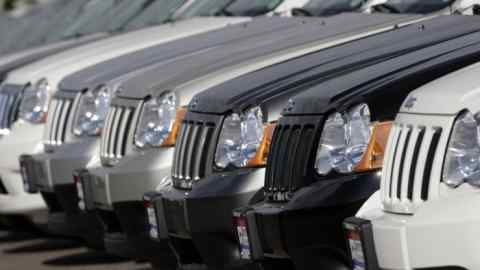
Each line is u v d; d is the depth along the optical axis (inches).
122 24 940.0
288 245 482.3
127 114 639.8
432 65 487.2
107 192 621.3
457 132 437.7
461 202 429.7
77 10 1114.1
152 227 575.5
